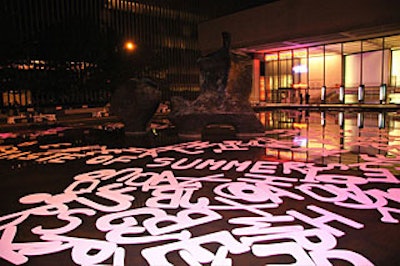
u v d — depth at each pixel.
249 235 3.47
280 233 3.50
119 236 3.54
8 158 8.02
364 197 4.60
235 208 4.29
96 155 8.18
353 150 7.98
